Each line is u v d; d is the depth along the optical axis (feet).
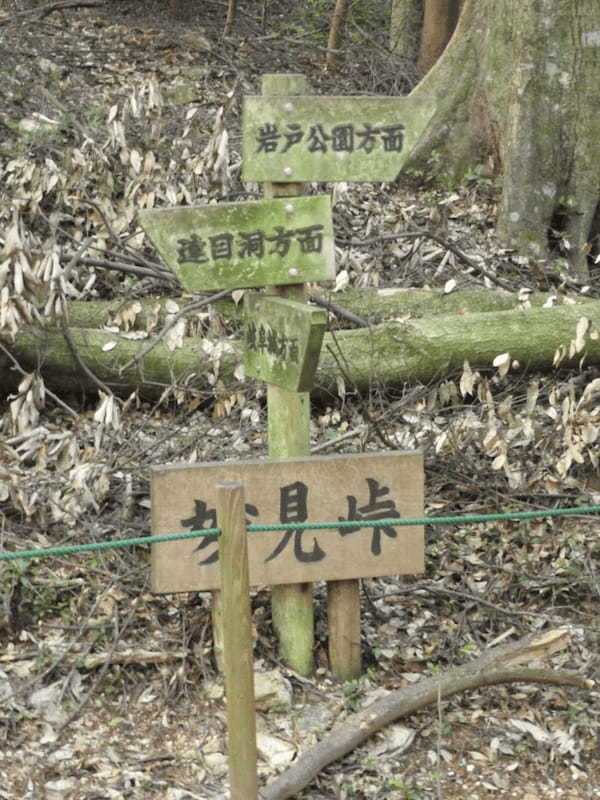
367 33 25.54
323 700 10.84
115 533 12.16
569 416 12.17
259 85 21.56
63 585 11.55
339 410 14.14
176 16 24.41
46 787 9.78
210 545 10.57
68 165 14.40
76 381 13.85
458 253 16.06
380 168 10.69
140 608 11.46
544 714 10.89
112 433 13.28
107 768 10.01
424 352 13.98
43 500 12.23
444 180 18.30
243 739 9.28
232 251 10.52
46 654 10.91
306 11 26.20
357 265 15.26
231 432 13.61
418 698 10.59
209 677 10.91
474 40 18.39
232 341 14.20
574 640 11.64
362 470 10.74
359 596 11.22
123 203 14.56
